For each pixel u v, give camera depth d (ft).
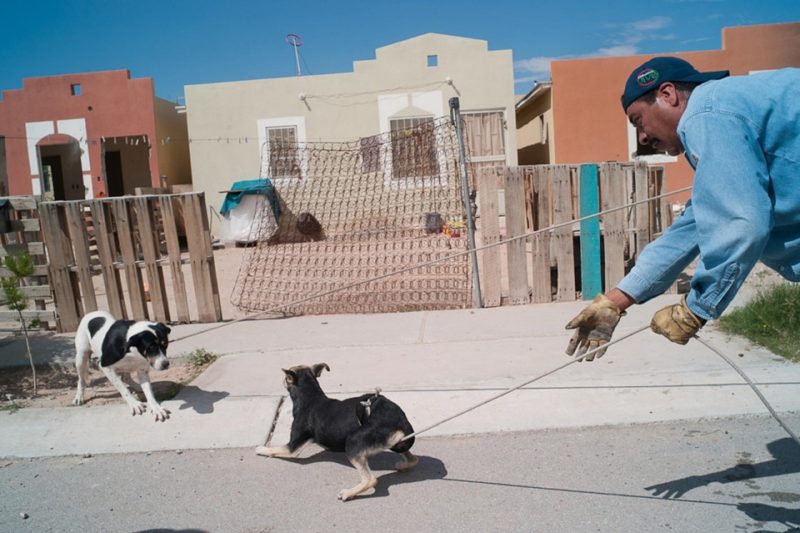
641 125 9.33
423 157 32.27
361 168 33.96
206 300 27.55
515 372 19.12
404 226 31.94
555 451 14.43
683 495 12.22
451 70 60.29
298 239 35.40
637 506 11.94
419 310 27.73
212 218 62.39
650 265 10.11
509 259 27.14
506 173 26.76
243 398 18.42
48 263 27.30
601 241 29.22
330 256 34.04
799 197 8.07
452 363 20.34
